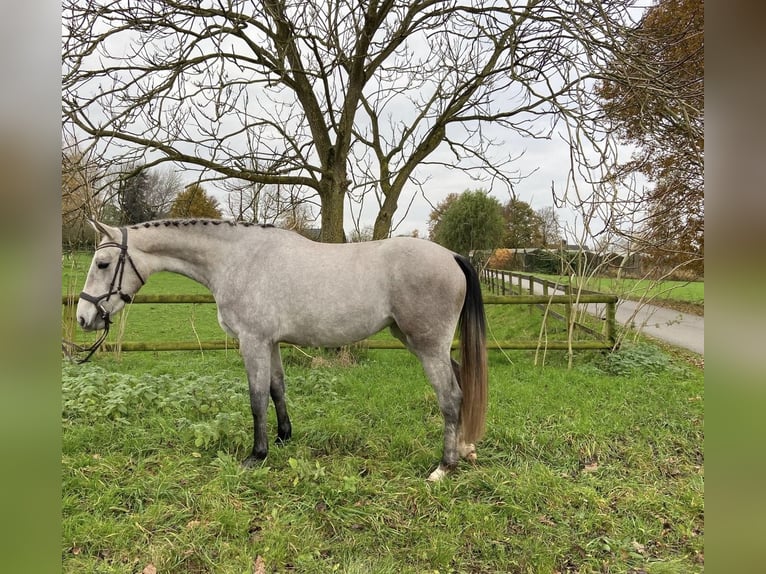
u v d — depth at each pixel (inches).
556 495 104.7
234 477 106.8
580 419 147.2
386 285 112.7
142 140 180.2
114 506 96.5
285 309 115.0
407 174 243.8
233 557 85.4
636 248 238.8
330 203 227.1
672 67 171.5
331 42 181.2
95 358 229.8
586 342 235.9
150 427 137.2
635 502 102.5
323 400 168.1
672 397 171.6
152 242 117.9
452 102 225.6
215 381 170.9
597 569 84.8
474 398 111.9
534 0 189.2
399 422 147.8
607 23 161.3
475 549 89.3
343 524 94.5
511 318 404.8
